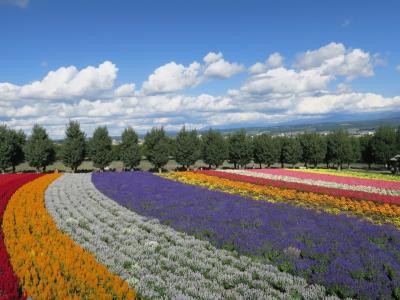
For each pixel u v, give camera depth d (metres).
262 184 35.94
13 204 21.30
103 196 27.33
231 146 64.25
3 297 8.25
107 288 9.35
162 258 12.84
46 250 12.02
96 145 55.69
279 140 67.19
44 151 53.25
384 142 63.56
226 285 10.90
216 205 22.47
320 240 14.69
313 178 42.56
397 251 13.35
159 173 47.34
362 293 9.82
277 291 10.25
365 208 23.58
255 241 14.36
